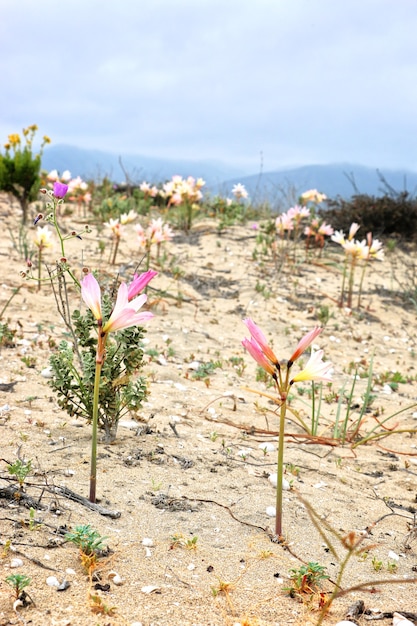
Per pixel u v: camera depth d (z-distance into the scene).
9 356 5.04
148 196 13.37
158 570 2.43
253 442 4.16
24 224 10.25
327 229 10.06
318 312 7.92
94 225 11.12
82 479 3.16
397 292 9.14
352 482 3.74
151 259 9.16
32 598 2.10
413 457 4.30
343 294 8.45
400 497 3.62
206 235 11.27
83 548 2.43
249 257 10.02
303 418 4.85
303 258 10.16
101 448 3.59
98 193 14.56
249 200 13.95
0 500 2.74
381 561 2.80
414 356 7.04
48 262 8.28
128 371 3.65
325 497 3.44
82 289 2.72
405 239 11.70
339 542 2.92
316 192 11.45
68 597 2.15
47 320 6.12
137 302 2.74
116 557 2.46
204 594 2.31
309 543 2.86
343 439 4.39
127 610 2.12
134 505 2.98
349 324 7.74
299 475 3.72
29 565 2.30
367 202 11.66
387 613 2.32
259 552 2.70
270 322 7.41
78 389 3.71
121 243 9.98
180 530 2.80
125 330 3.62
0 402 4.10
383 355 6.98
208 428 4.27
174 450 3.75
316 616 2.26
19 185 10.44
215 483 3.39
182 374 5.39
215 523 2.92
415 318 8.30
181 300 7.65
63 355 3.64
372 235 11.58
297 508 3.23
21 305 6.47
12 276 7.44
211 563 2.55
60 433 3.71
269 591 2.39
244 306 7.88
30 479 3.02
